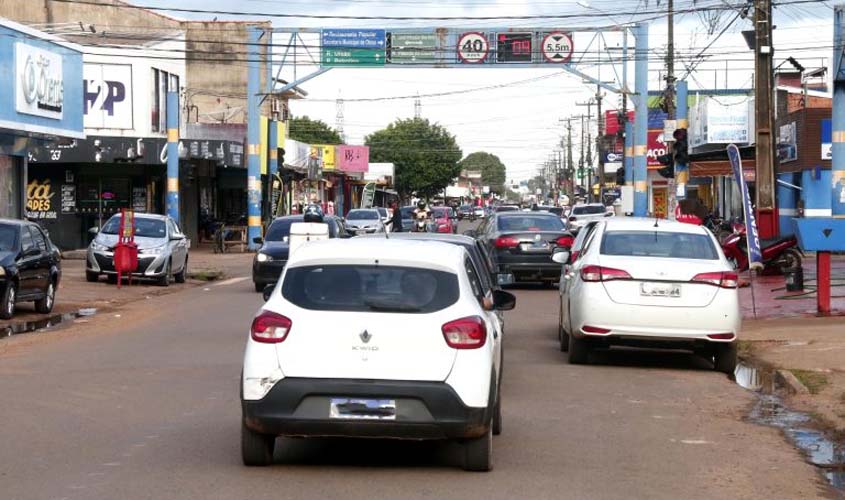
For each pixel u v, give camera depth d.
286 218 27.98
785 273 26.69
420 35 45.66
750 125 49.69
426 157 119.31
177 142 39.47
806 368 13.52
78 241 45.59
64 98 31.97
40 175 45.31
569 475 8.20
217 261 40.12
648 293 13.29
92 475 8.01
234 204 58.19
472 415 7.76
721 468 8.57
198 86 63.44
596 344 13.88
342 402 7.71
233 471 8.17
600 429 10.07
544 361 14.66
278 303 7.99
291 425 7.76
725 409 11.23
